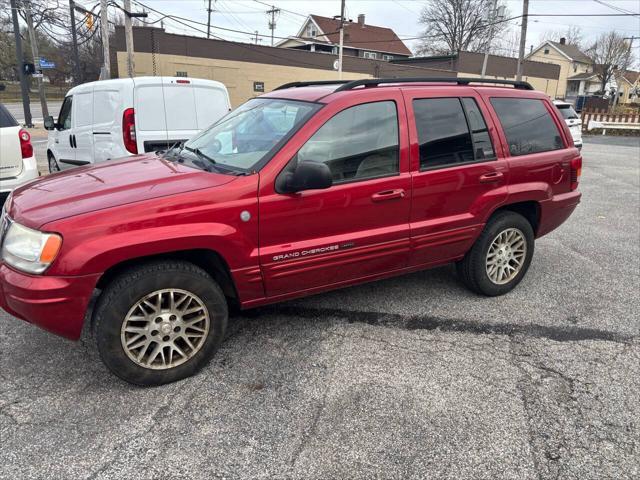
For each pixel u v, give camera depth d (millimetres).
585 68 71938
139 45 27312
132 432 2672
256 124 3674
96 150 7570
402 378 3207
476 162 4043
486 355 3510
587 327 3957
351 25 55375
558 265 5410
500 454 2561
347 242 3504
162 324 3023
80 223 2740
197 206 2967
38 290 2713
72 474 2377
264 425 2744
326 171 3043
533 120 4484
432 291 4602
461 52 42531
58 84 59406
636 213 8031
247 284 3254
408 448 2588
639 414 2893
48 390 3031
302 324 3916
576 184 4805
